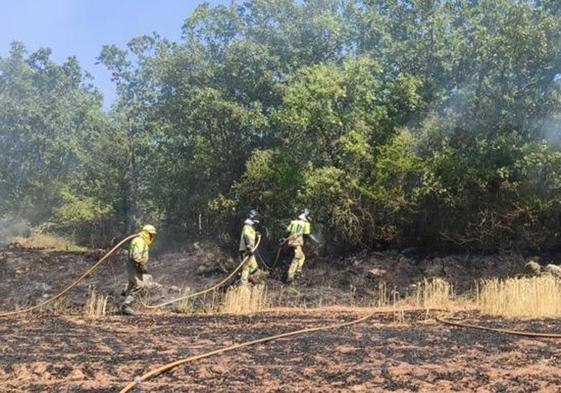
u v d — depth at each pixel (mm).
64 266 24625
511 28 21688
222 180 28391
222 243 26859
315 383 7953
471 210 22219
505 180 21594
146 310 15727
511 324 12383
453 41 23922
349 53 27688
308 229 20406
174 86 29172
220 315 14469
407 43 24609
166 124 29188
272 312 15078
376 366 8781
